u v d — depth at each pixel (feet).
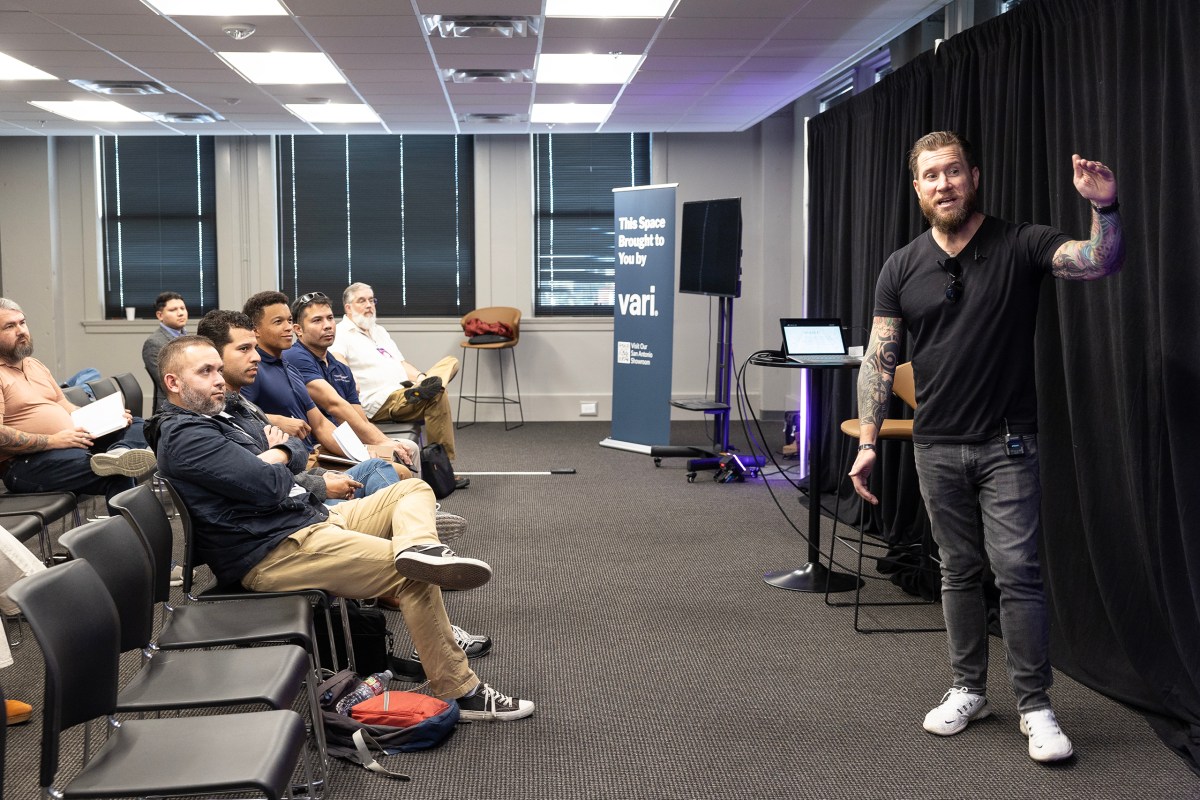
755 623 13.25
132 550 7.95
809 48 20.83
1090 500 11.11
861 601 14.16
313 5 17.19
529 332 33.04
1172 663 10.01
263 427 11.51
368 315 20.77
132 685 7.48
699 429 31.40
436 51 20.57
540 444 28.37
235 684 7.45
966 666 9.91
